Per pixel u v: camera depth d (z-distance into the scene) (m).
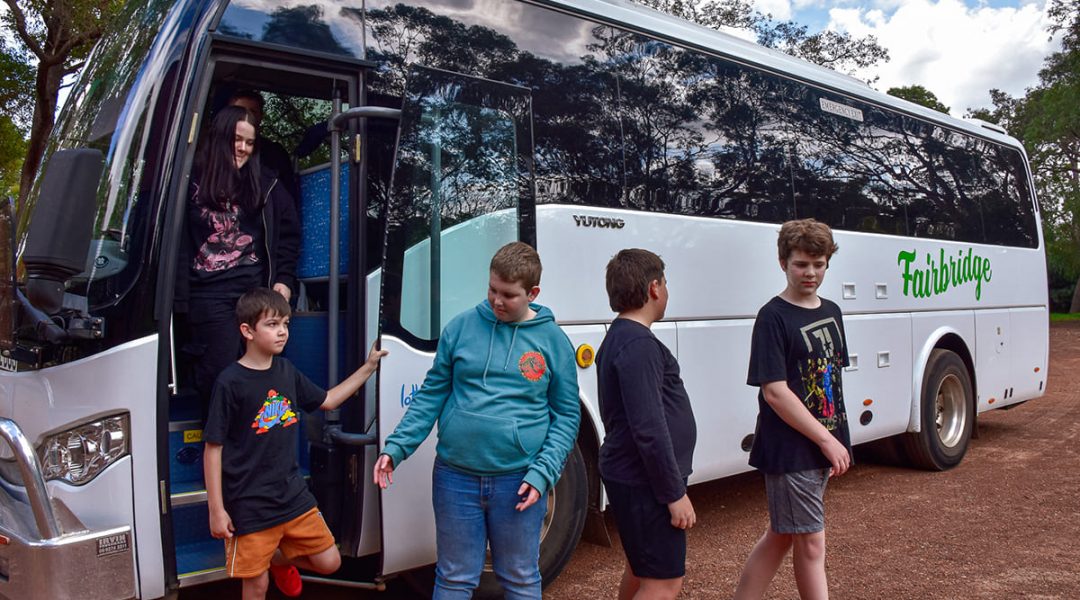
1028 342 9.34
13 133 17.81
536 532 3.38
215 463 3.33
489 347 3.35
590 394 4.76
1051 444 9.30
